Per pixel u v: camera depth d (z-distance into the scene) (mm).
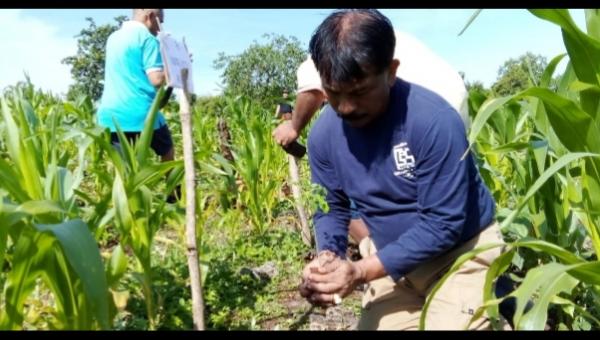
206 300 2863
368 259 2049
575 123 1995
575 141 2049
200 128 7488
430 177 1997
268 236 4195
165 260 3139
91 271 1574
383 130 2039
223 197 3699
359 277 2016
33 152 2316
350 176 2221
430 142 1966
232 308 2924
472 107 3316
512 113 3260
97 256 1603
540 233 2885
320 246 2426
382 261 2027
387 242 2256
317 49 1835
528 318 1672
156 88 4824
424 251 2018
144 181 2355
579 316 2646
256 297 3102
